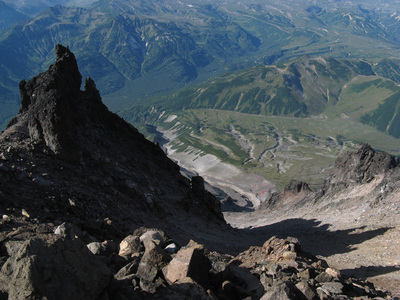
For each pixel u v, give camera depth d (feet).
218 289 48.14
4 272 34.01
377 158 320.91
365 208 247.29
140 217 127.95
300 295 44.04
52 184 101.35
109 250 56.34
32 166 105.50
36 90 130.82
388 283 96.53
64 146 120.88
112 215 109.70
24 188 91.91
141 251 60.39
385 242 155.63
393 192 237.86
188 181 242.78
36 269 32.83
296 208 388.57
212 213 235.20
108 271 38.11
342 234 204.03
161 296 40.86
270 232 305.12
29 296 31.73
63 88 145.18
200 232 163.02
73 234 52.44
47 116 118.83
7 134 122.21
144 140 225.15
